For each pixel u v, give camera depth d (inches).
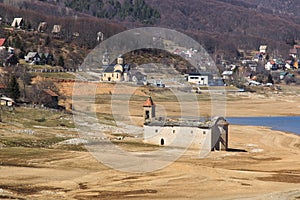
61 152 5044.3
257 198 3759.8
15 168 4377.5
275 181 4367.6
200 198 3705.7
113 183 4005.9
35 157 4813.0
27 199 3430.1
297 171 4849.9
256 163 5167.3
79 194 3690.9
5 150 5073.8
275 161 5344.5
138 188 3897.6
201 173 4463.6
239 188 4052.7
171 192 3823.8
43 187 3846.0
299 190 4062.5
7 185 3863.2
